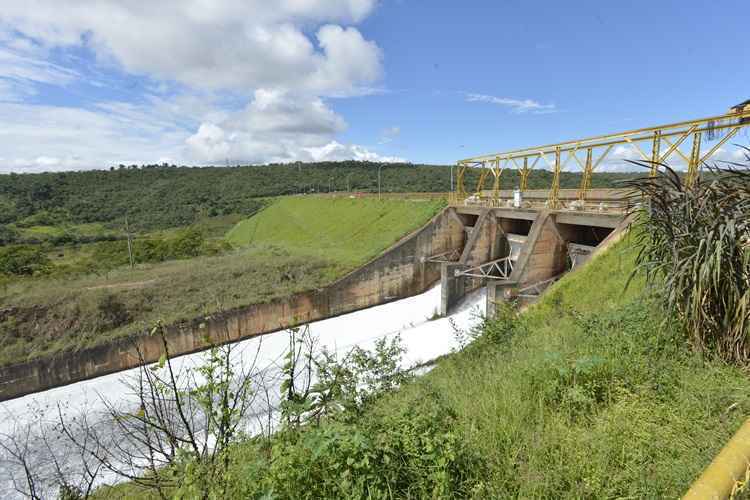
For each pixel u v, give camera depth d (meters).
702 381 5.30
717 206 6.00
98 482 11.88
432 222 36.50
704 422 4.50
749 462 2.45
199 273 31.53
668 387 5.29
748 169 5.96
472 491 3.79
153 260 43.94
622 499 3.58
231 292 29.08
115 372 23.25
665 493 3.59
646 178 6.91
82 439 14.99
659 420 4.70
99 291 26.30
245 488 3.77
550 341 8.73
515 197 28.77
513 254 31.12
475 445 4.42
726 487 2.27
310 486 3.73
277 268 33.09
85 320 24.23
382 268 33.88
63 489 4.49
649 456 4.11
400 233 37.91
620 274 14.09
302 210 66.56
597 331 7.78
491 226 31.67
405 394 7.09
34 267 37.84
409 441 4.10
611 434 4.51
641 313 7.49
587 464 4.09
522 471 4.12
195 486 3.61
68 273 35.16
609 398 5.29
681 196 6.47
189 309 26.55
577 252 23.80
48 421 17.78
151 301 26.97
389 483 3.72
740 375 5.38
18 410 19.31
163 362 4.02
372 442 3.94
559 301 14.90
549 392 5.56
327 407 5.21
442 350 23.16
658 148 17.47
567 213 22.91
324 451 3.80
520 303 22.25
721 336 5.96
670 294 6.29
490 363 8.42
